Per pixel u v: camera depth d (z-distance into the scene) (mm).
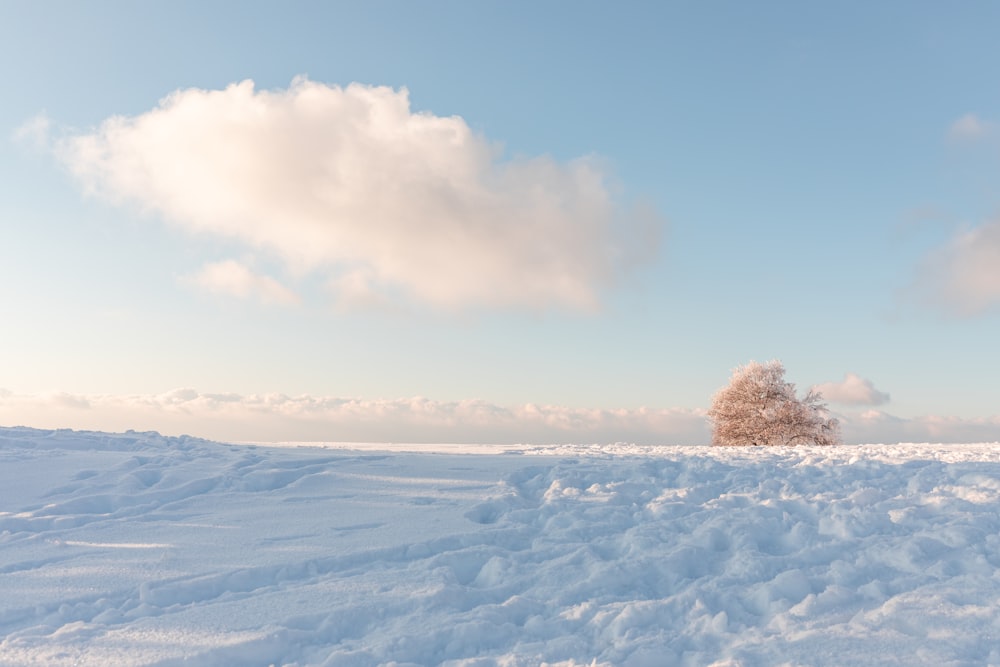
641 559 6348
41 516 7957
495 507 8844
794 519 7711
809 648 4430
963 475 9594
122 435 13695
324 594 5586
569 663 4383
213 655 4434
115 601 5422
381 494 9414
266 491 9648
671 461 11609
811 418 28359
